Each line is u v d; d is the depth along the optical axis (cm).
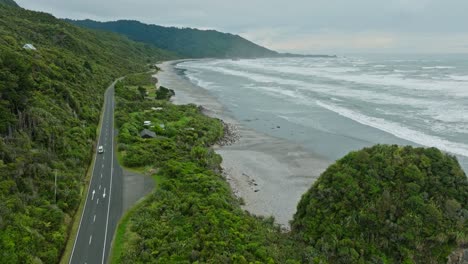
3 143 4616
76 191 4753
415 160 4166
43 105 6538
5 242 3291
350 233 3872
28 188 4238
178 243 3703
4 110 5197
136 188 5209
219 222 4072
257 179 6112
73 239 3997
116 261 3616
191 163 6016
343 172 4322
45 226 3841
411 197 3831
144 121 8662
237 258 3438
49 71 8788
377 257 3647
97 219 4391
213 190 4981
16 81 5884
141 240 3862
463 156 6481
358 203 4022
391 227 3766
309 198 4447
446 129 8225
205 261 3425
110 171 5788
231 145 7956
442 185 3906
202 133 8112
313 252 3788
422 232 3675
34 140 5319
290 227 4603
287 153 7394
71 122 6881
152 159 6138
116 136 7481
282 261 3566
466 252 3578
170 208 4500
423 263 3603
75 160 5606
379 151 4447
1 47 8600
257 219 4631
